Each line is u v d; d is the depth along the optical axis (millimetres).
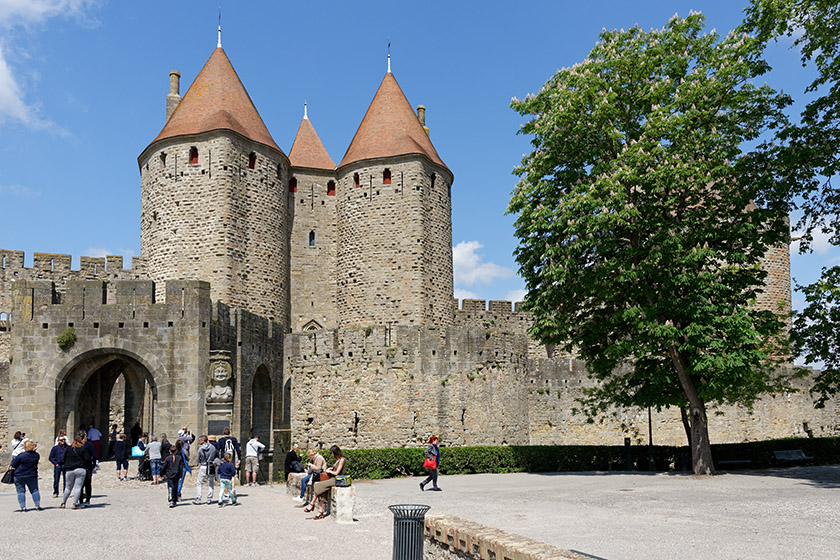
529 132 30047
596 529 14781
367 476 29438
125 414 36812
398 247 48562
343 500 17031
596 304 28688
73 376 29156
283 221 48844
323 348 36188
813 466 32969
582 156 28906
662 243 25453
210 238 44156
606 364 29234
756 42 25594
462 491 23078
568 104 27734
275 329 37844
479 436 36219
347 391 35375
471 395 36219
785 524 15227
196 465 28156
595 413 39812
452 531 11234
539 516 16766
